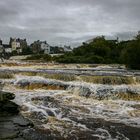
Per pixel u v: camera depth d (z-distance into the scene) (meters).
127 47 65.38
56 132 13.95
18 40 197.25
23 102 19.59
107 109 19.81
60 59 79.81
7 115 15.97
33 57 94.94
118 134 14.23
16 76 28.67
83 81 27.59
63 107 19.25
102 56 87.25
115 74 33.66
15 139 12.02
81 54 90.62
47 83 25.95
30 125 14.40
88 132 14.28
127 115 18.47
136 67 60.25
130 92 24.33
